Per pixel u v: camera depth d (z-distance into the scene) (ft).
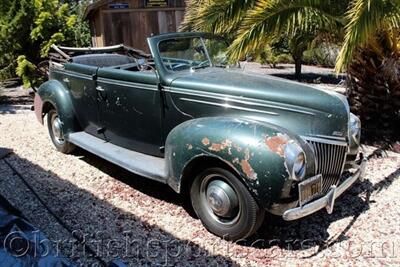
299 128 11.54
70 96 18.04
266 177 10.17
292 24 17.19
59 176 16.47
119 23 37.47
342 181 12.54
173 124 13.58
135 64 16.97
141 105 14.38
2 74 35.19
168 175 12.32
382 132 20.21
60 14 33.06
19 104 32.45
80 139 17.07
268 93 11.87
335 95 12.46
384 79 19.88
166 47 14.21
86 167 17.47
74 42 33.27
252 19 16.98
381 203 13.76
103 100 15.98
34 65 31.91
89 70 16.39
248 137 10.57
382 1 15.03
